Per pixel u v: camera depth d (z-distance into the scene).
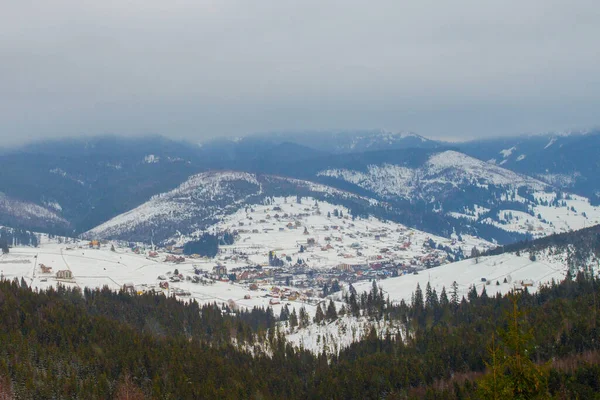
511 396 75.69
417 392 199.75
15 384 177.62
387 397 199.75
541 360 189.50
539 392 76.06
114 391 185.62
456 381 192.75
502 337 79.19
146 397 187.25
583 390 154.75
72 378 185.75
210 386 198.38
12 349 195.38
